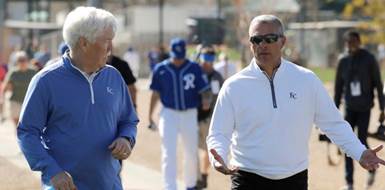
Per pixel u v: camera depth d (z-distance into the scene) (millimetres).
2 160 35031
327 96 14211
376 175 27797
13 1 155375
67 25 12445
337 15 106125
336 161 31594
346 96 28188
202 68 28672
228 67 34875
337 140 14164
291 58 59062
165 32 129875
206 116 27359
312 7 107250
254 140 14008
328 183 28141
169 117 26062
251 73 14000
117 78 13078
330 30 106562
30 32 134625
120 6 145125
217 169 13695
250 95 13930
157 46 116000
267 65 13922
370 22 85500
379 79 27859
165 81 26203
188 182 26828
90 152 12656
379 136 29094
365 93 27922
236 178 14281
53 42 122188
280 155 13938
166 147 25938
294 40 98625
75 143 12617
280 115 13875
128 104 13445
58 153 12625
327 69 103188
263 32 13852
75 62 12594
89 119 12648
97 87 12711
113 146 12750
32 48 104000
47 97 12523
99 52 12430
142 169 32625
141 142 40469
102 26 12312
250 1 85688
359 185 27469
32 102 12508
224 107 14102
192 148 26484
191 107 26219
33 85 12586
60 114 12570
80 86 12617
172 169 25859
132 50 104500
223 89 14164
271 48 13852
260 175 14070
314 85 14094
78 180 12711
